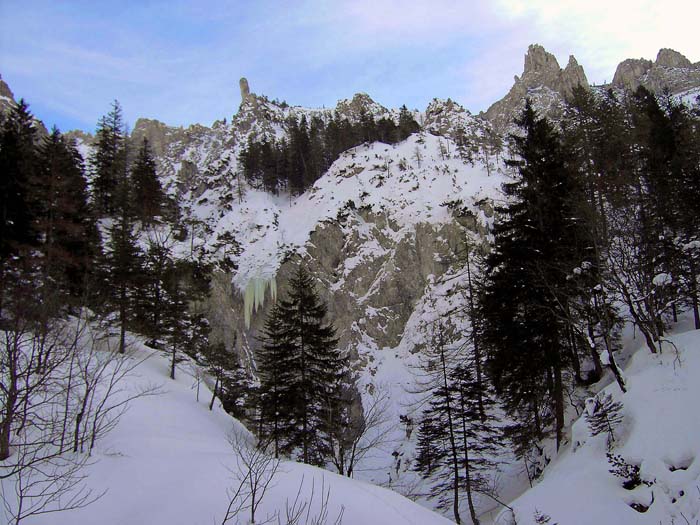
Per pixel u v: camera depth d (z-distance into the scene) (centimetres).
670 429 1198
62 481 963
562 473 1494
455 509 1911
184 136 12400
